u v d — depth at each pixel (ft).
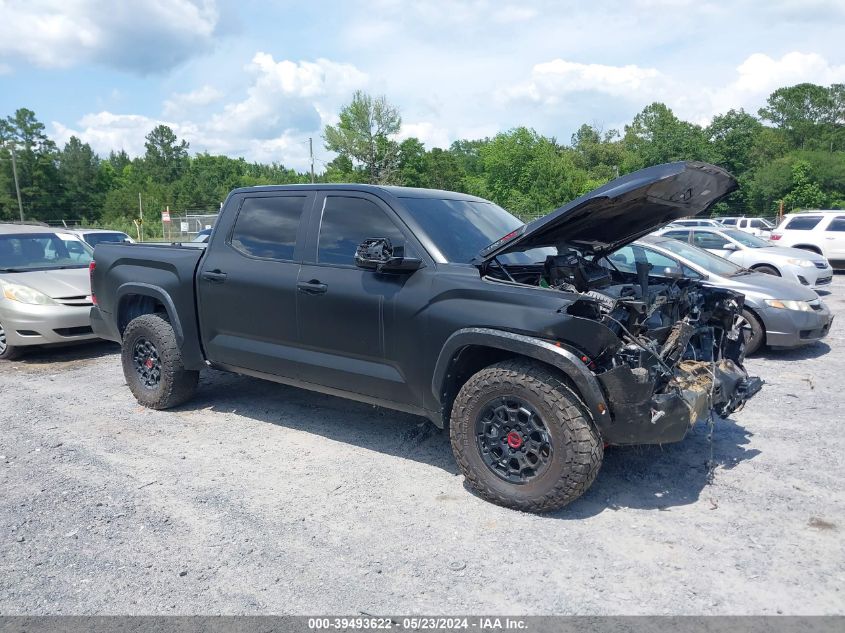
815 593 10.02
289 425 18.13
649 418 11.92
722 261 28.89
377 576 10.67
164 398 19.10
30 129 289.53
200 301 17.94
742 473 14.57
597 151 283.38
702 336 15.66
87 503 13.42
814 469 14.76
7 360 27.20
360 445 16.57
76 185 305.53
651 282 16.90
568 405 12.03
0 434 17.75
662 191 13.39
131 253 19.76
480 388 12.87
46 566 11.09
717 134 220.43
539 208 198.18
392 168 215.92
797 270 40.98
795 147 299.58
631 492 13.67
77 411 19.75
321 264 15.56
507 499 12.80
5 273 28.35
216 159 408.26
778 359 26.20
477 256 14.34
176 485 14.25
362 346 14.76
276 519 12.64
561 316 12.02
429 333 13.60
